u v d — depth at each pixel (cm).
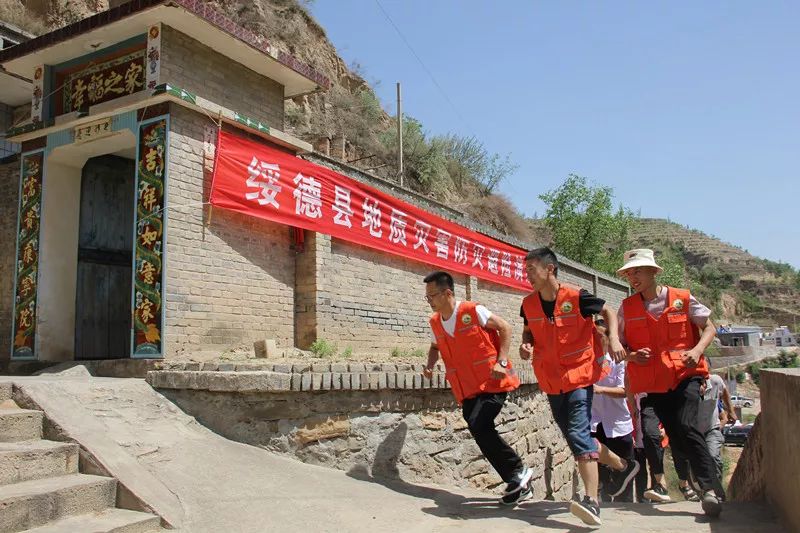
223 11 2078
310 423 609
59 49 854
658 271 529
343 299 1015
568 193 3009
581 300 497
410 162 2330
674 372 508
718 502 475
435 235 1291
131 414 581
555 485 955
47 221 880
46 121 869
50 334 868
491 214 2561
